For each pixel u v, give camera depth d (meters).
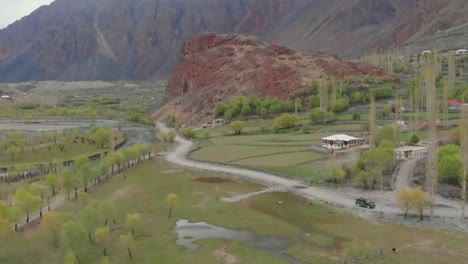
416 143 145.38
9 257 81.94
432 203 92.12
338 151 150.50
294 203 108.31
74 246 83.69
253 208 106.44
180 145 199.38
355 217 96.50
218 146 185.88
